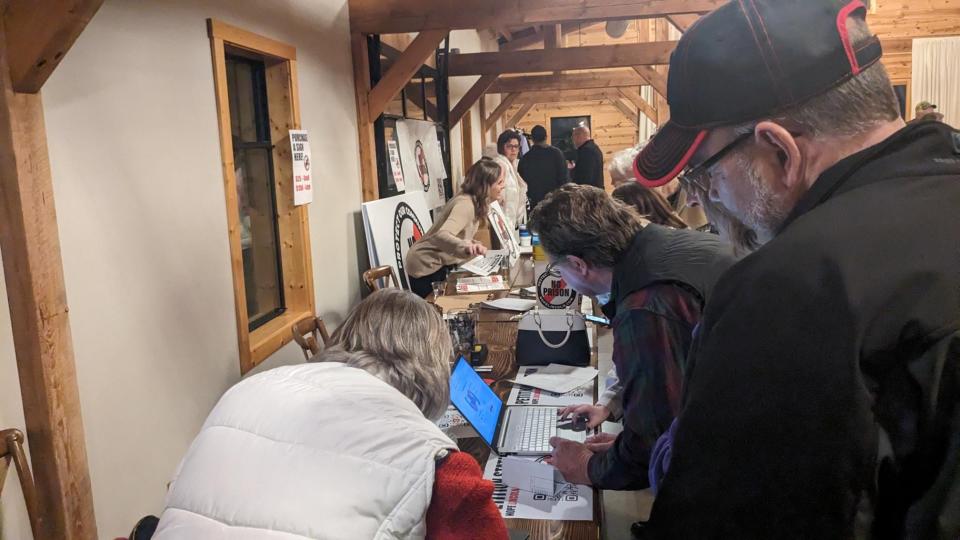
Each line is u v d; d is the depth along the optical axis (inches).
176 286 99.0
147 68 93.3
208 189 109.0
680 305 55.3
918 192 23.0
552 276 117.1
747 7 26.9
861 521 21.6
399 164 209.3
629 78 409.4
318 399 43.0
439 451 41.2
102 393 82.5
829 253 22.4
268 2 133.3
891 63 380.5
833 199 24.2
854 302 21.5
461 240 166.1
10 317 68.1
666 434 47.9
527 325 95.9
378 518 38.3
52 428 69.2
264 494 39.3
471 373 77.3
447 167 287.7
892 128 25.7
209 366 107.6
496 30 461.4
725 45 27.1
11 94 64.0
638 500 83.5
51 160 75.1
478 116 435.8
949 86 374.0
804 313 22.2
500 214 199.6
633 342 56.2
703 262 57.1
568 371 92.0
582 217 62.6
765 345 22.7
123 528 86.1
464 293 143.5
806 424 21.8
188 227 102.7
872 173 24.1
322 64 162.1
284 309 147.3
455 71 288.7
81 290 79.2
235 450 42.1
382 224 183.6
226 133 114.0
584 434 74.0
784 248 23.5
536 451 70.6
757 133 26.5
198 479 42.0
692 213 104.0
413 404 45.1
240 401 45.2
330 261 164.7
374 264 176.6
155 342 93.7
